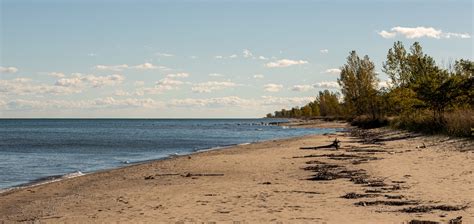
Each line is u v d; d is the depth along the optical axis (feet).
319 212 36.58
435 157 75.92
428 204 38.14
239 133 292.40
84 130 406.00
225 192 49.11
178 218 36.55
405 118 180.04
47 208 46.09
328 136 173.99
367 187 48.85
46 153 140.87
